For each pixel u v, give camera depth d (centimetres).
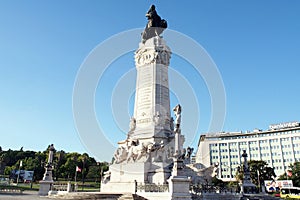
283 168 10369
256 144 11006
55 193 3403
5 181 7381
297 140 10281
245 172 4200
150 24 4600
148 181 3281
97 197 2841
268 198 3528
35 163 9188
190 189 2948
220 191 3195
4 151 11306
